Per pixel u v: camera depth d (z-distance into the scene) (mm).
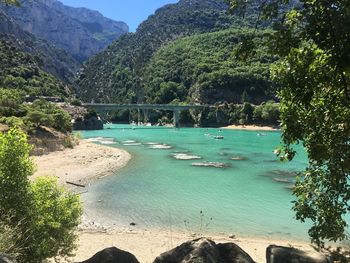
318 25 5617
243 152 59844
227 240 18672
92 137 94188
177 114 160125
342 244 16703
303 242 18656
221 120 160625
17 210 9570
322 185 8781
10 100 81000
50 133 60531
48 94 186750
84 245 17156
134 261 7645
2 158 9750
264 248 17344
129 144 74188
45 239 9609
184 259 6852
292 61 6625
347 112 7496
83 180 34312
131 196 28562
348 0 5395
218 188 31578
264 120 148875
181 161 48594
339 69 5766
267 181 34750
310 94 6664
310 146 7879
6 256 5660
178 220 22453
